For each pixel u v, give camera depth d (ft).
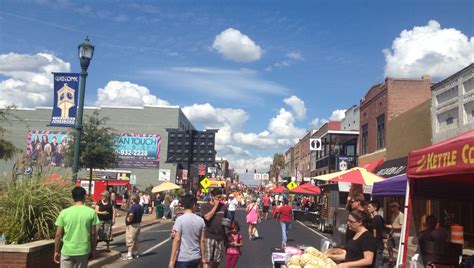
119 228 78.95
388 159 95.30
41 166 38.29
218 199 32.32
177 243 24.29
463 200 29.78
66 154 125.29
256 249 57.77
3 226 33.27
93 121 129.90
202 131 96.17
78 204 25.99
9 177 36.63
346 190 78.54
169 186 118.11
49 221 34.65
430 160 22.41
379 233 34.17
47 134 224.94
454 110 68.69
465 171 18.86
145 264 44.68
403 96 99.40
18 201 33.81
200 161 95.55
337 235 48.16
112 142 130.72
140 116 229.66
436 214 68.69
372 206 34.45
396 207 41.60
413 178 25.32
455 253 30.09
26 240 33.78
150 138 227.81
